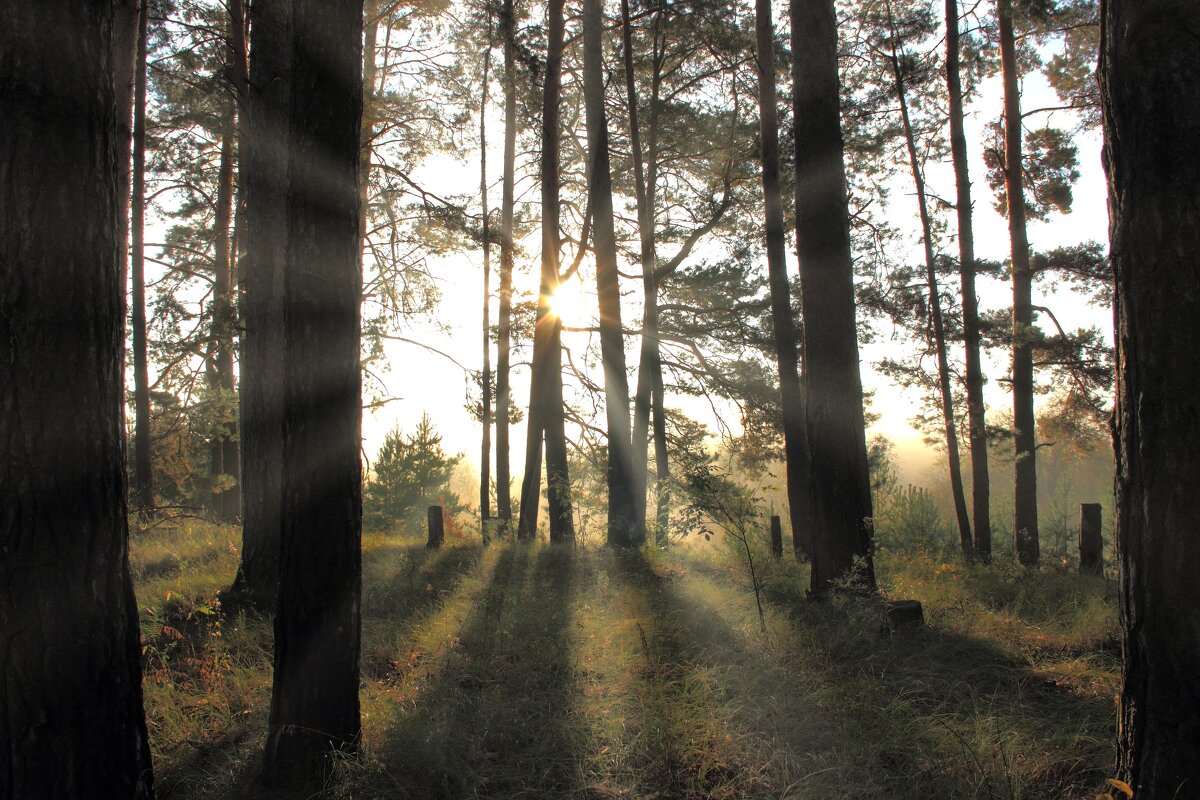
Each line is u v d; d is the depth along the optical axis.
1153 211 3.06
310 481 4.37
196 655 6.48
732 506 7.70
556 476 14.48
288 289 4.43
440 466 22.16
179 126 19.91
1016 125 15.12
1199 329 2.95
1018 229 15.09
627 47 15.28
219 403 17.38
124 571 3.36
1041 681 5.41
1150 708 3.05
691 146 18.97
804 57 8.33
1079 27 15.16
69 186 3.17
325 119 4.41
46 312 3.09
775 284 12.72
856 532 7.85
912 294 16.14
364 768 4.25
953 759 4.14
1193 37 2.99
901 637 6.46
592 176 15.20
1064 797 3.72
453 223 14.27
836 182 8.23
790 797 3.95
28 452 3.04
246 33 12.37
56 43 3.15
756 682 5.50
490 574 9.95
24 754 2.99
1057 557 12.84
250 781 4.27
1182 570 2.96
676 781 4.27
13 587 3.00
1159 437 3.03
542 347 15.66
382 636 6.92
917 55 14.62
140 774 3.34
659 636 6.79
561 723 4.97
